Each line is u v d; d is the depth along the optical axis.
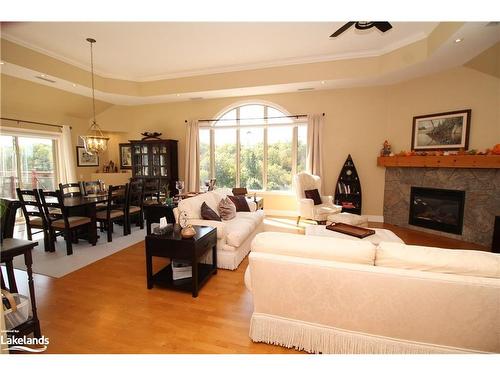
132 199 4.85
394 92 4.73
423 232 4.31
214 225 2.93
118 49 4.11
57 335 1.84
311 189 4.86
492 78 3.63
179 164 6.36
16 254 1.60
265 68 4.80
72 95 5.34
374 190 5.07
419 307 1.40
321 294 1.56
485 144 3.73
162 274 2.68
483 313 1.31
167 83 5.44
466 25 2.68
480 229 3.66
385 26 2.57
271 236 1.69
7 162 5.09
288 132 5.60
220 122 6.00
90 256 3.34
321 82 4.64
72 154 5.91
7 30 3.47
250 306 2.22
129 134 6.63
